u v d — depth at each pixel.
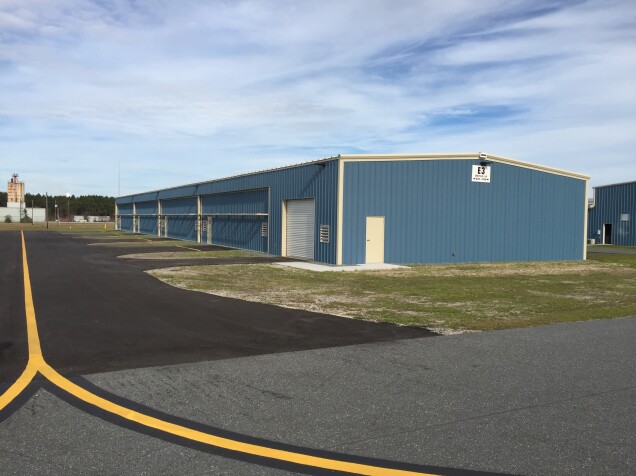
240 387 5.57
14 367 6.23
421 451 4.05
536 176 26.00
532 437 4.34
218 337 8.02
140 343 7.56
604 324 9.43
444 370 6.30
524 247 25.77
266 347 7.40
